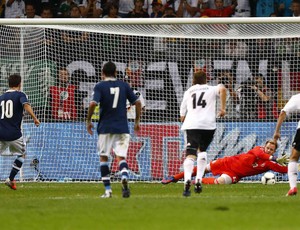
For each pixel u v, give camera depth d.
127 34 64.19
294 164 44.12
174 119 64.75
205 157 45.41
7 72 64.69
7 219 29.81
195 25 64.56
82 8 78.50
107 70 41.12
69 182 62.75
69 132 64.25
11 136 51.59
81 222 28.69
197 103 44.12
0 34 64.75
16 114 51.78
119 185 57.81
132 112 63.84
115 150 41.03
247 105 65.12
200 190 45.78
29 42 65.00
